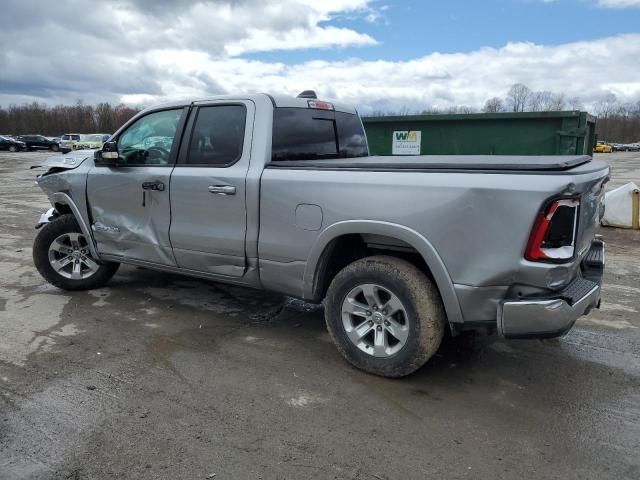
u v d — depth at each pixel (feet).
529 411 10.56
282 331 14.69
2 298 17.37
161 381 11.64
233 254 13.47
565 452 9.18
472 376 12.05
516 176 9.70
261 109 13.17
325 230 11.73
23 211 37.68
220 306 16.72
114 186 15.70
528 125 24.84
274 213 12.54
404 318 11.25
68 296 17.60
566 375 12.12
